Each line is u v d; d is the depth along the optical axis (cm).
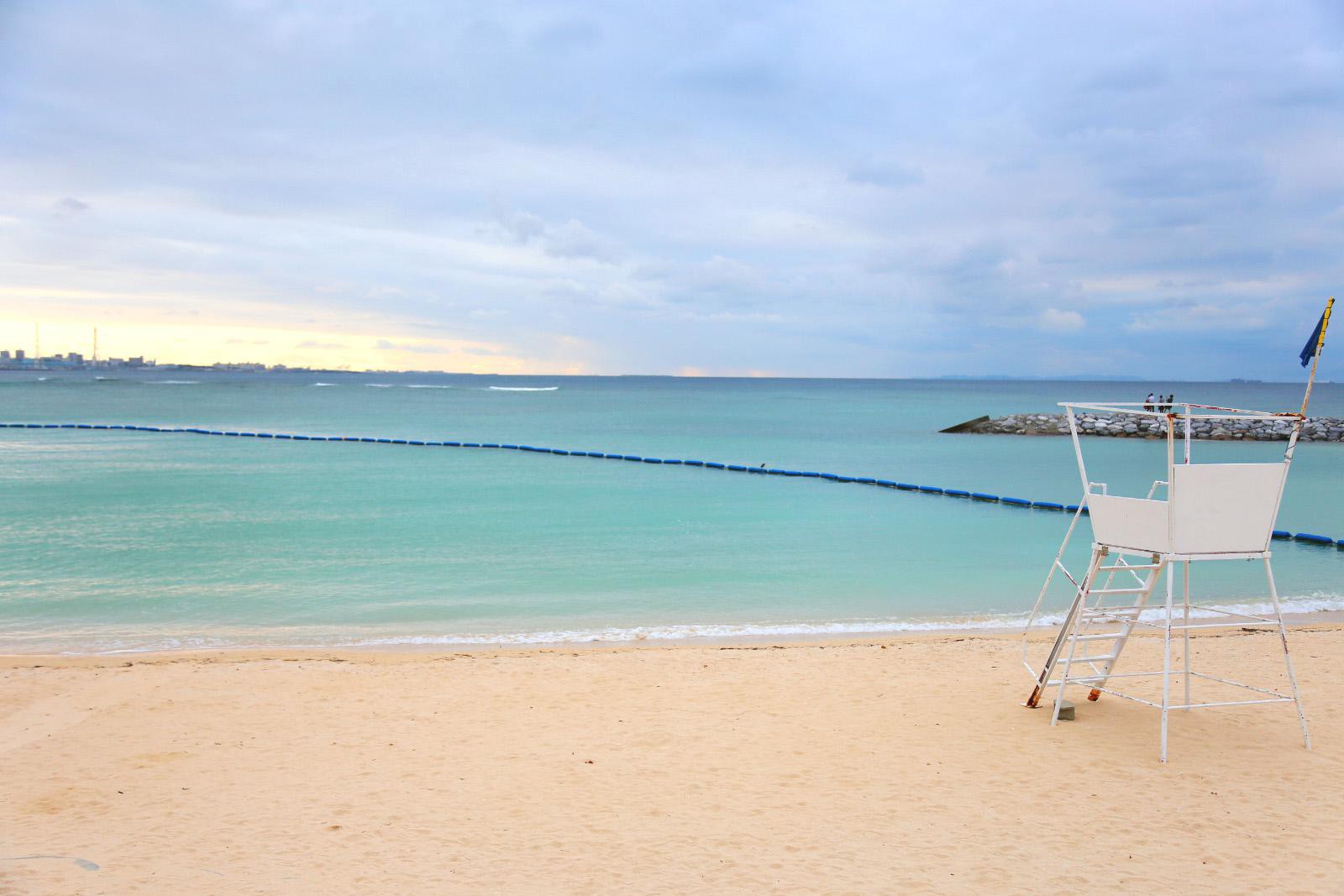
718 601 1299
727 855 524
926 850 530
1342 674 894
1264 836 546
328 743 713
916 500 2478
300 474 2967
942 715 776
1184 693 837
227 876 495
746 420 6856
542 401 10800
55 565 1520
